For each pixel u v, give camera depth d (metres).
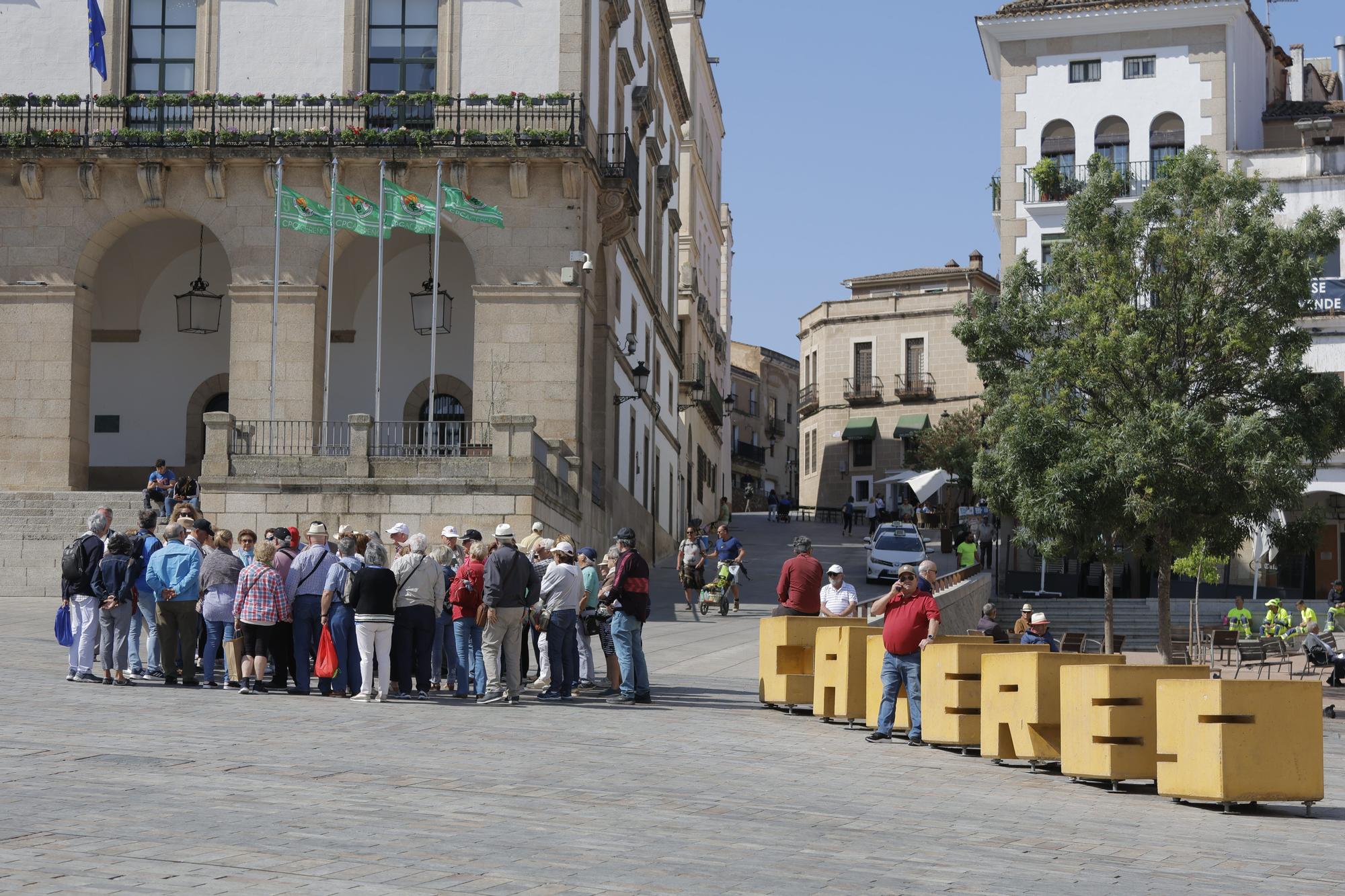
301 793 11.40
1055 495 26.72
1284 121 48.66
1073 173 45.81
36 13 36.28
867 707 17.64
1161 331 27.77
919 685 16.56
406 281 39.41
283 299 34.97
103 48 35.25
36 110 35.72
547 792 11.96
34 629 26.19
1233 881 9.95
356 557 18.56
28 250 35.34
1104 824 12.19
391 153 34.78
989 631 24.62
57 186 35.44
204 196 35.34
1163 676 14.22
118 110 35.69
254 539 19.48
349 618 18.36
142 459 39.56
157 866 8.61
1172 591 42.75
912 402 78.38
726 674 23.80
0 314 35.25
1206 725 13.17
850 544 57.41
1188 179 28.00
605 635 20.09
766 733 16.72
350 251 39.06
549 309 34.81
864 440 79.50
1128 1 45.22
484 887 8.46
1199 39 45.06
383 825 10.27
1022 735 14.96
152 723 15.06
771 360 105.06
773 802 12.20
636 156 42.09
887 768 14.72
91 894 7.89
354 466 30.16
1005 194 45.94
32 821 9.87
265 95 35.88
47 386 35.06
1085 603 38.75
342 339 39.31
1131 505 26.09
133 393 39.72
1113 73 45.66
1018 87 46.22
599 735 15.69
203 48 35.97
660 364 53.31
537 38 35.72
